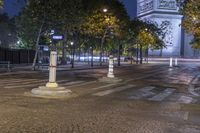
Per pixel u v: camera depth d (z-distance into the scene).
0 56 53.91
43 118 10.56
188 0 28.78
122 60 115.44
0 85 21.31
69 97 16.11
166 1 166.50
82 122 10.26
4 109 11.88
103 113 12.07
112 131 9.27
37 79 27.16
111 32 69.88
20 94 16.34
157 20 165.12
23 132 8.61
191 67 74.06
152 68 63.78
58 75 34.66
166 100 17.08
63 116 11.09
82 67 55.94
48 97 15.59
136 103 15.26
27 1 45.34
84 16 51.09
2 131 8.62
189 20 29.69
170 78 35.81
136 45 102.19
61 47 69.25
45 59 61.62
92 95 17.61
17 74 34.12
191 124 10.76
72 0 44.72
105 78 27.92
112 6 66.69
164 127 10.09
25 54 60.56
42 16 43.88
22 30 62.62
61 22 45.31
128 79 31.92
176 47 168.12
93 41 73.38
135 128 9.79
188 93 21.34
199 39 36.34
